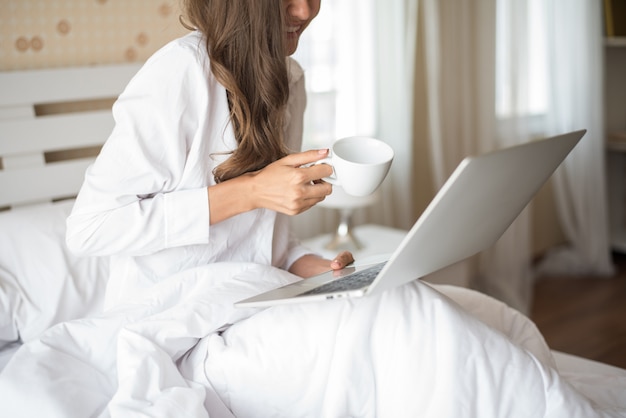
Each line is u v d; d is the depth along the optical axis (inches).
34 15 72.7
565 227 138.8
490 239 41.0
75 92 73.6
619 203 148.3
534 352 49.8
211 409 39.0
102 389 40.4
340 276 40.0
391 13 105.2
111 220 40.3
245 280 43.4
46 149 72.2
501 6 121.0
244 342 40.0
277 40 42.4
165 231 40.6
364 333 37.6
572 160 135.0
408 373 36.5
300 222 98.5
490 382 35.7
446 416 35.0
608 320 114.6
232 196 40.3
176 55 41.0
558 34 130.0
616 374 55.0
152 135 40.8
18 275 57.2
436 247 34.6
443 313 37.4
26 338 55.8
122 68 76.6
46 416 37.0
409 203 111.0
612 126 146.1
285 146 48.0
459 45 115.8
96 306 59.1
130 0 79.0
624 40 133.0
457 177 30.0
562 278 137.5
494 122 121.3
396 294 38.6
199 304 41.3
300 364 38.3
